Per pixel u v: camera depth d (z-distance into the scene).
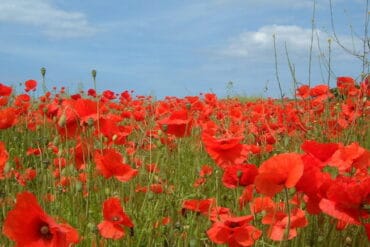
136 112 2.14
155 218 1.32
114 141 1.53
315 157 0.94
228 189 1.56
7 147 2.53
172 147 1.87
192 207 1.10
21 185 1.51
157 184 1.44
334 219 1.09
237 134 1.59
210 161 1.99
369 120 2.26
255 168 1.05
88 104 1.30
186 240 1.14
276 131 2.12
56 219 1.22
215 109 2.95
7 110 1.47
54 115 1.56
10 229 0.72
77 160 1.42
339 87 2.26
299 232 1.08
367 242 1.09
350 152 0.93
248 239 0.89
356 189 0.80
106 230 0.98
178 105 3.17
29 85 2.72
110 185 1.44
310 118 2.29
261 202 1.08
